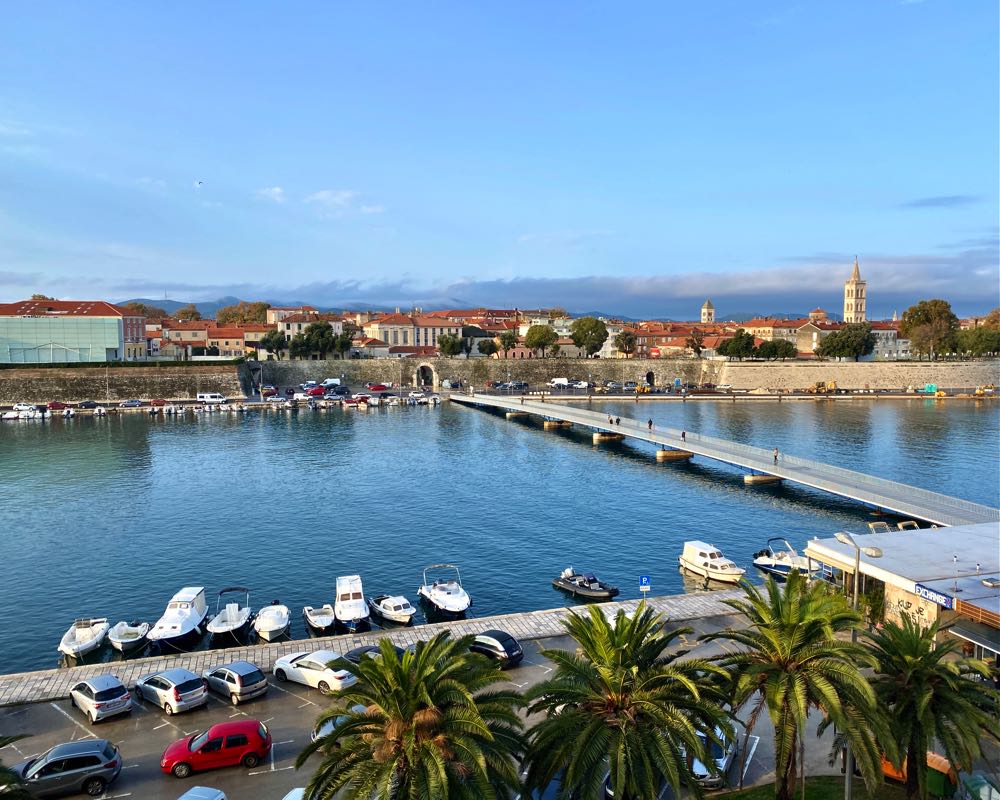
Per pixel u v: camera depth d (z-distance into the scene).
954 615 36.88
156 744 31.98
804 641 23.28
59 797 27.78
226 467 107.88
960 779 25.98
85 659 46.62
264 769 29.92
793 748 22.53
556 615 47.12
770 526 77.12
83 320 190.50
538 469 108.31
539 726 22.03
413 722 19.88
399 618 50.94
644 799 20.36
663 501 88.25
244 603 55.84
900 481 97.38
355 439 134.75
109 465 108.81
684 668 22.69
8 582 60.28
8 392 174.62
